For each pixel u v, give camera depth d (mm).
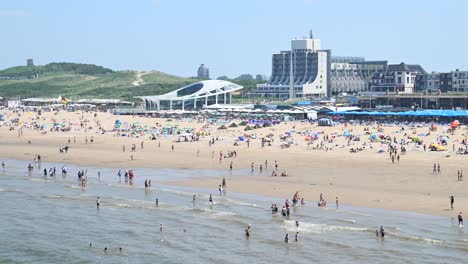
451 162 126375
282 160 136125
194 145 168375
